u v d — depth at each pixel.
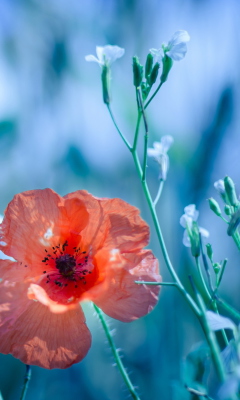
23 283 0.40
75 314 0.40
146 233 0.40
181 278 0.54
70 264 0.41
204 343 0.36
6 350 0.39
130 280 0.39
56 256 0.42
